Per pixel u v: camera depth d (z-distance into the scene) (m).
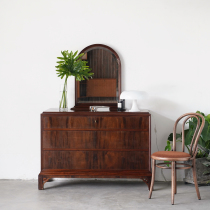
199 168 3.26
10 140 3.56
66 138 3.13
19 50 3.53
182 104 3.53
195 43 3.50
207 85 3.51
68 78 3.54
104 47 3.50
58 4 3.53
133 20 3.51
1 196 2.96
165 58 3.51
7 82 3.54
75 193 3.06
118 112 3.12
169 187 3.27
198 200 2.86
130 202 2.80
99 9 3.52
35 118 3.56
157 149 3.55
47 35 3.53
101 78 3.53
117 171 3.12
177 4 3.50
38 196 2.96
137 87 3.53
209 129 3.19
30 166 3.57
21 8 3.52
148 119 3.11
